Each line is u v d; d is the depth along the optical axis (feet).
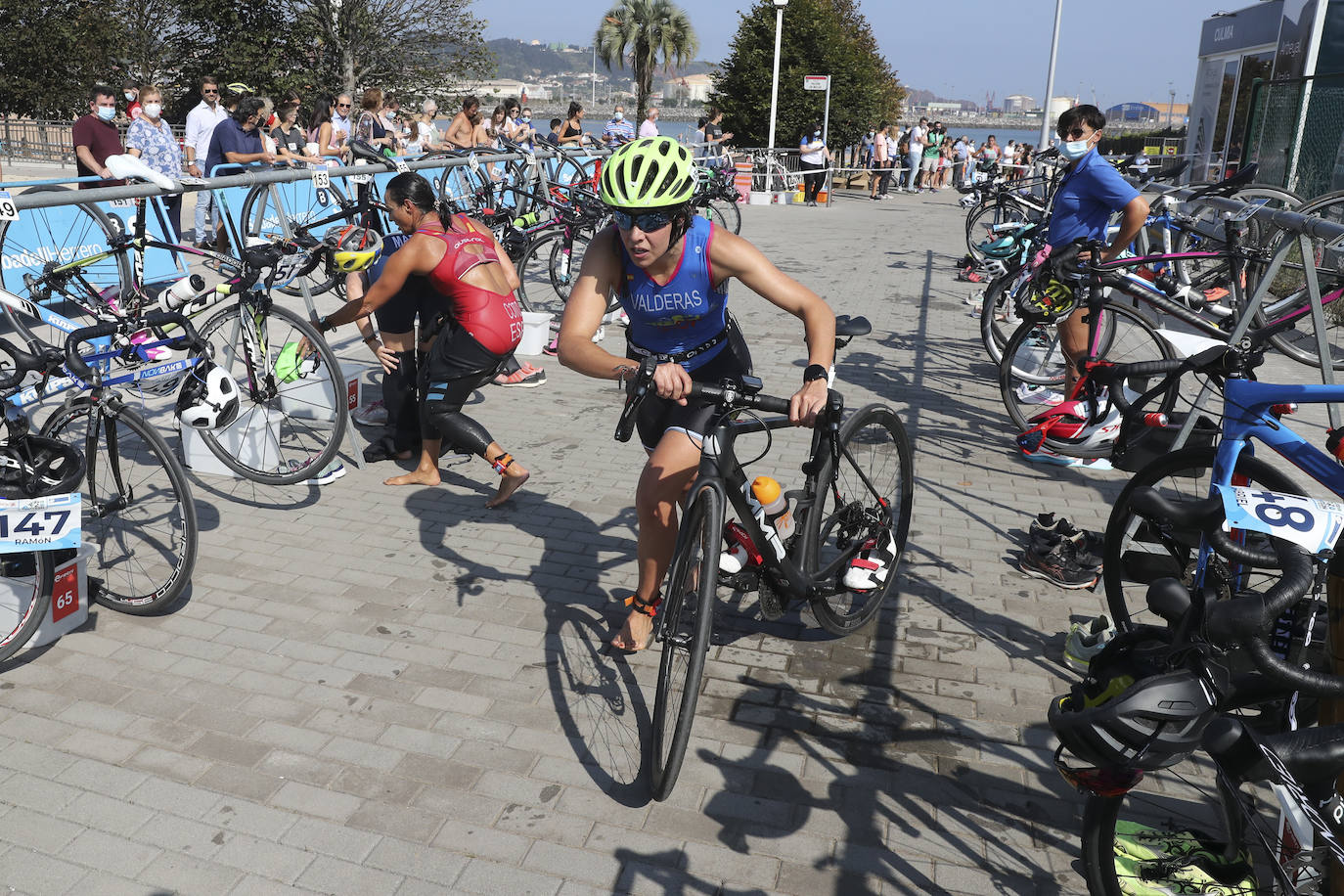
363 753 9.68
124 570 13.12
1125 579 12.11
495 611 12.51
